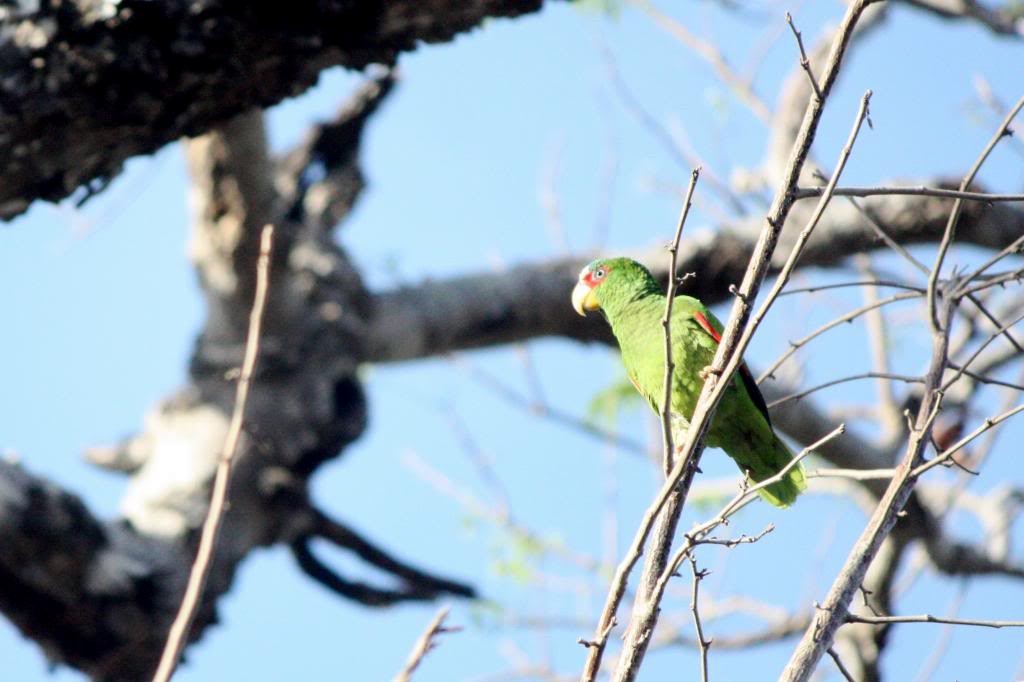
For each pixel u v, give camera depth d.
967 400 13.53
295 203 13.96
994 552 13.95
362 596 13.61
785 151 13.83
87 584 11.13
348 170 14.27
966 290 6.06
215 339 13.39
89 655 11.38
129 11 7.14
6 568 10.85
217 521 5.25
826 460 13.95
